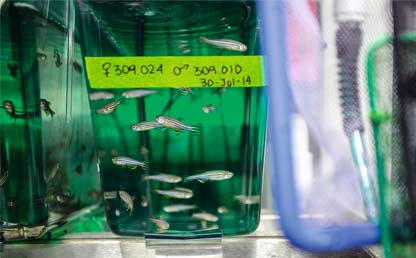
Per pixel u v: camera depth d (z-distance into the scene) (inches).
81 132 23.8
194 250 19.7
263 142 19.5
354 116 15.9
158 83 18.5
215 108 18.8
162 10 17.9
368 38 15.6
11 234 20.8
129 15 18.0
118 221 20.3
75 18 19.4
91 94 18.9
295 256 19.6
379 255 17.4
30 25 20.0
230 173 19.6
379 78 15.5
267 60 15.4
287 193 15.5
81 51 19.2
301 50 15.5
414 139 15.1
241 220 20.1
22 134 20.5
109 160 19.7
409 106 15.1
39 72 20.7
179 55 18.3
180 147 19.4
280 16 15.3
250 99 18.7
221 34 18.0
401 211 15.4
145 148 19.4
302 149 15.6
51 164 21.9
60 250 20.8
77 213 23.9
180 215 19.9
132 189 19.9
